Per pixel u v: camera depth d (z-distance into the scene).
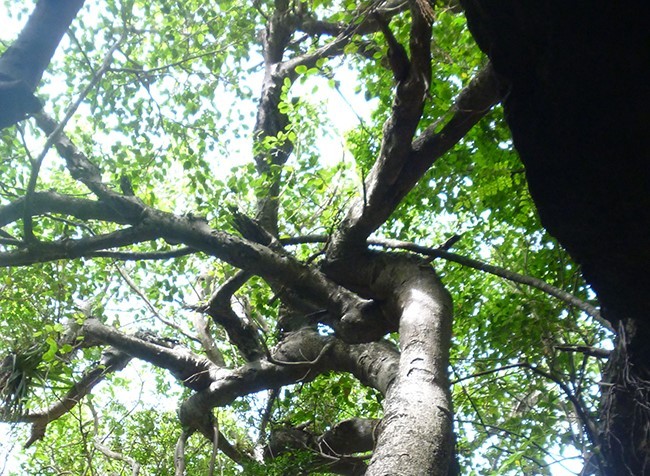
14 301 10.97
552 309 10.80
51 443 14.45
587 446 8.38
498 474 7.54
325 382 12.06
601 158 5.32
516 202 11.88
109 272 13.30
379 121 12.09
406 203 12.86
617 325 7.30
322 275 10.24
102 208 9.69
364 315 9.76
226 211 10.22
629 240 5.77
